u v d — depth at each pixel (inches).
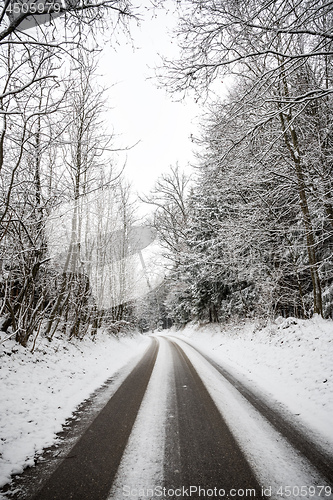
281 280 462.0
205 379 256.1
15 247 228.1
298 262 437.7
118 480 102.4
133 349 601.6
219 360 368.8
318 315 326.3
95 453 121.9
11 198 218.4
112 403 188.9
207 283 744.3
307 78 290.8
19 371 200.4
